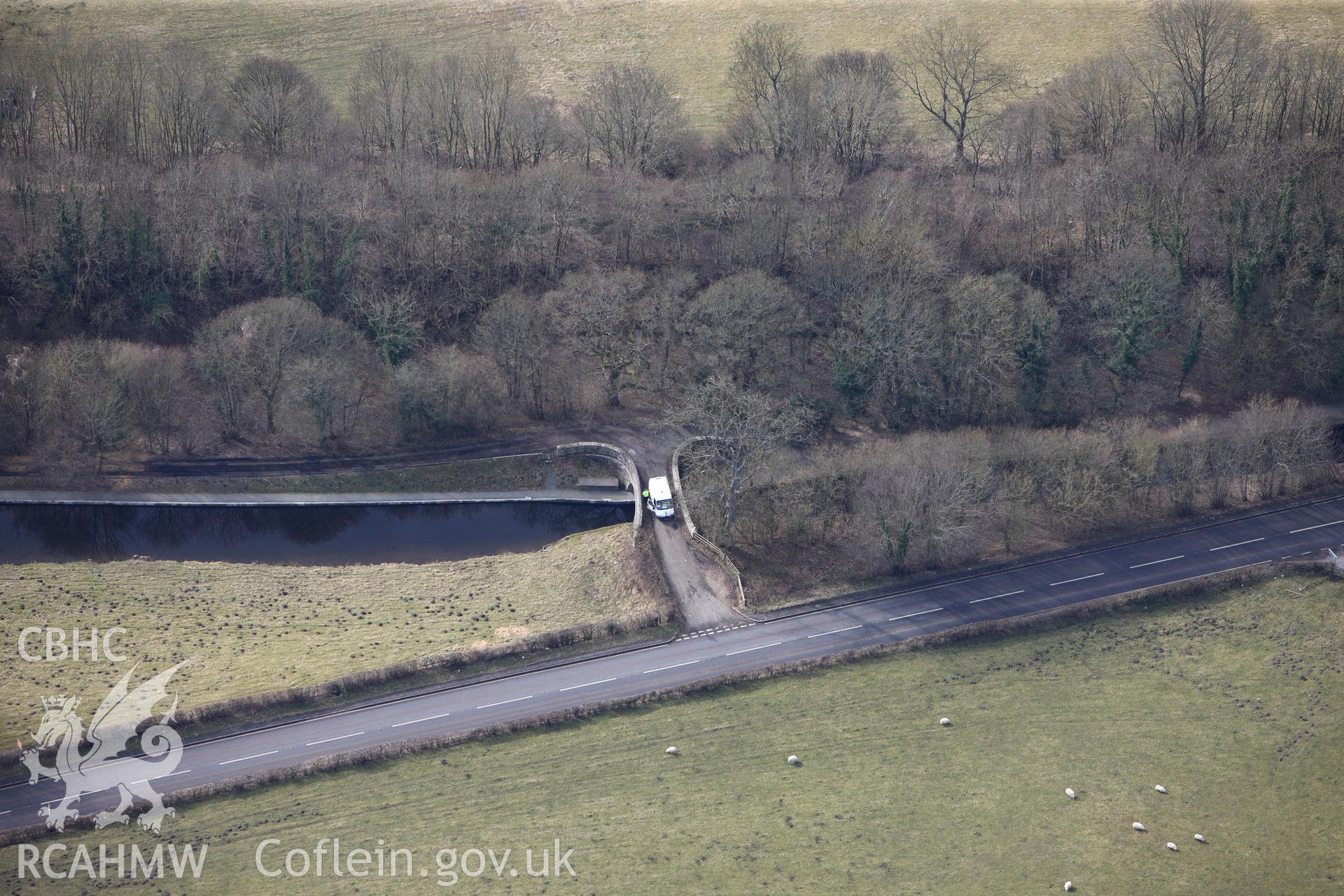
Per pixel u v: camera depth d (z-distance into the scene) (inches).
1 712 5137.8
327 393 6840.6
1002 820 4785.9
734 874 4549.7
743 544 6284.5
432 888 4488.2
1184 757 5054.1
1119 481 6318.9
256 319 6904.5
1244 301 7145.7
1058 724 5236.2
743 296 6993.1
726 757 5078.7
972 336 6811.0
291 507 6628.9
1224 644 5625.0
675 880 4522.6
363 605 5920.3
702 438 6619.1
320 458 6904.5
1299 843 4667.8
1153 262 7071.9
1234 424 6688.0
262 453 6904.5
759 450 6220.5
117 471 6747.1
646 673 5516.7
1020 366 6801.2
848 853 4638.3
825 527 6289.4
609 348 7145.7
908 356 6752.0
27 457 6791.3
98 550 6343.5
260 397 7022.6
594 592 5969.5
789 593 5989.2
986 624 5733.3
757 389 6983.3
